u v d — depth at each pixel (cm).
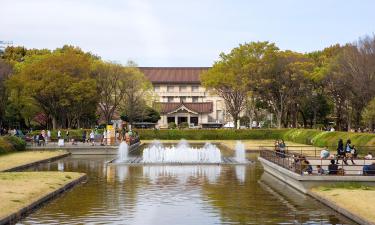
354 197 2384
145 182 3300
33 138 7056
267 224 1984
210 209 2302
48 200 2512
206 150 5162
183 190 2923
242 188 3023
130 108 9481
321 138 6600
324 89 8644
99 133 8112
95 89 8381
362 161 3753
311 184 2786
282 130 9100
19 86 7912
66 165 4575
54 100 8181
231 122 12694
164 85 14200
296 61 8600
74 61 8381
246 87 8738
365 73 6681
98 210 2266
